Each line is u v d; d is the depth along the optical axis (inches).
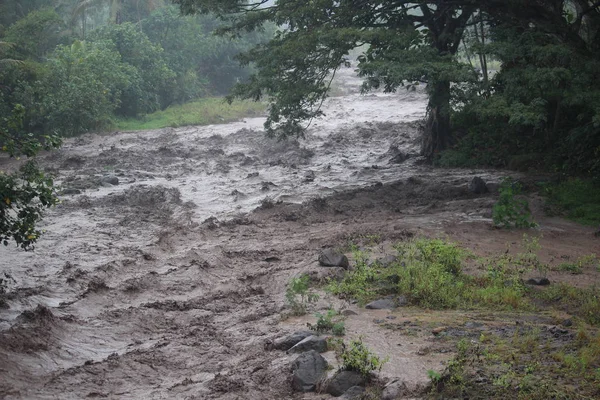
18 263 558.9
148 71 1791.3
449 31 963.3
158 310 444.1
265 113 1680.6
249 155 1184.2
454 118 1082.1
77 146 1296.8
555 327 371.9
